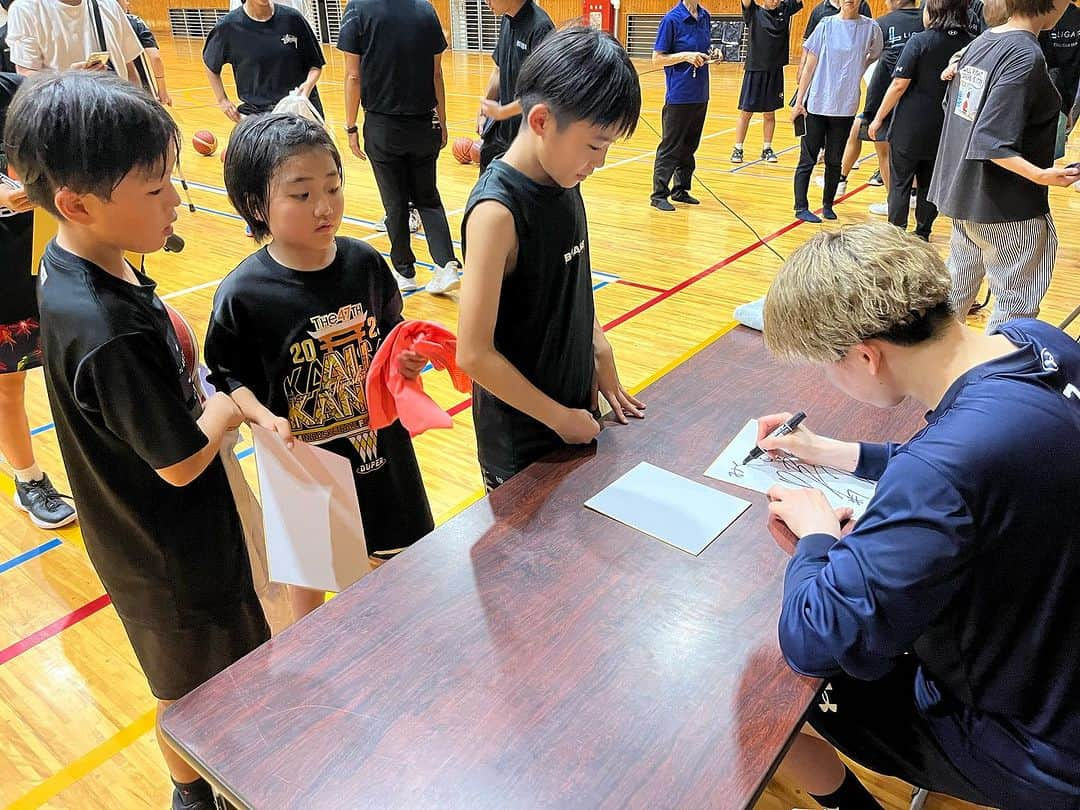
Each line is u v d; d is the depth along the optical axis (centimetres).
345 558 142
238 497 150
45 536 240
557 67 117
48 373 112
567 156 124
